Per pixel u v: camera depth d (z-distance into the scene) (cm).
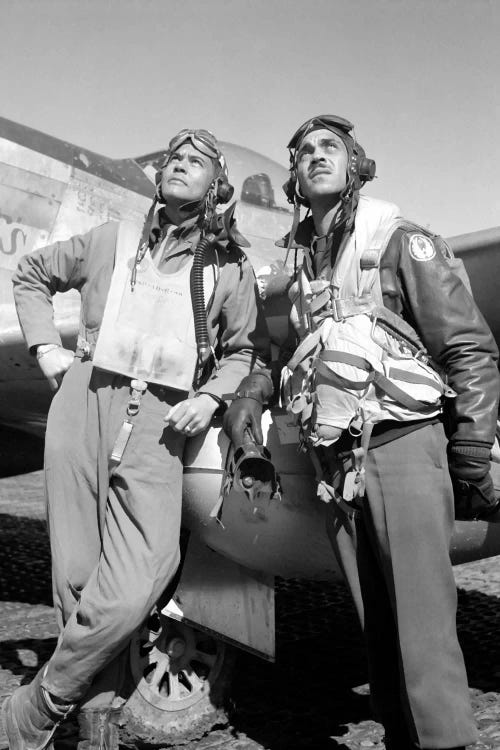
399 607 159
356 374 161
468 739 155
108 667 180
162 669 210
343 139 174
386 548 162
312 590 400
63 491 184
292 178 185
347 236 171
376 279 167
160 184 192
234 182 552
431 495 160
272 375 206
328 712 229
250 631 213
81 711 179
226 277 193
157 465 180
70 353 197
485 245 214
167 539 179
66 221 454
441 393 165
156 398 182
